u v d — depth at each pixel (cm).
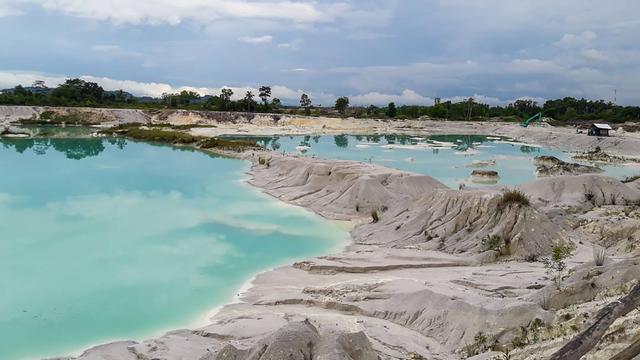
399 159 7575
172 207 4153
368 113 17950
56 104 14075
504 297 2050
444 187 4553
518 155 8575
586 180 4175
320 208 4119
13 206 4100
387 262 2727
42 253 2991
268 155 6669
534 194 4247
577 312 1609
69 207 4097
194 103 18775
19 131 9956
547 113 18375
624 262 1814
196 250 3081
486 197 3130
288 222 3756
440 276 2447
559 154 8981
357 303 2150
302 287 2453
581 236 3125
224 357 1348
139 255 2977
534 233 2852
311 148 9019
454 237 3030
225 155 7562
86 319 2155
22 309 2248
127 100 17188
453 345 1741
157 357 1667
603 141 9850
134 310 2245
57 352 1883
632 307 667
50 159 6725
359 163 5156
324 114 17100
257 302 2289
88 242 3206
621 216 3394
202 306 2286
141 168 6147
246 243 3238
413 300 2055
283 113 16650
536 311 1702
